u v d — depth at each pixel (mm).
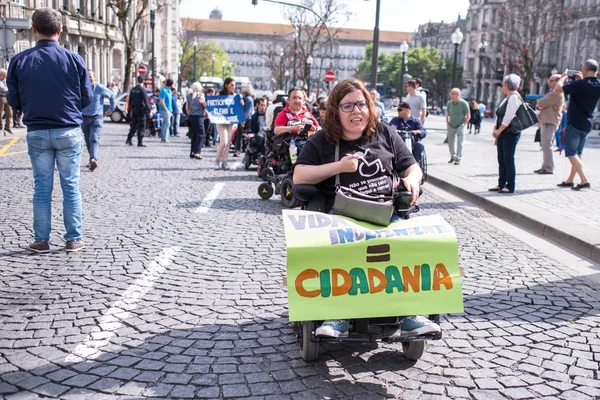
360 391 3574
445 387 3652
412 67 124375
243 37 180125
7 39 19766
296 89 10117
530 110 10391
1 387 3508
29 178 11031
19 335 4238
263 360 3953
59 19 6285
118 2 36812
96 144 12266
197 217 8391
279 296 5184
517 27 70688
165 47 94000
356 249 3658
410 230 3762
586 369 3953
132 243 6797
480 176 13297
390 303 3666
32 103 6105
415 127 12008
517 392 3619
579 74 12906
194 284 5430
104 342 4148
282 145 9930
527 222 8484
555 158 17984
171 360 3912
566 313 4984
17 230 7168
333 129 4043
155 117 23875
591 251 6875
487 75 102438
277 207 9461
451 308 3705
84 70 6332
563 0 71500
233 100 13961
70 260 6066
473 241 7551
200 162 15578
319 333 3613
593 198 10289
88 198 9508
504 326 4660
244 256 6422
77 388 3525
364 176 4027
